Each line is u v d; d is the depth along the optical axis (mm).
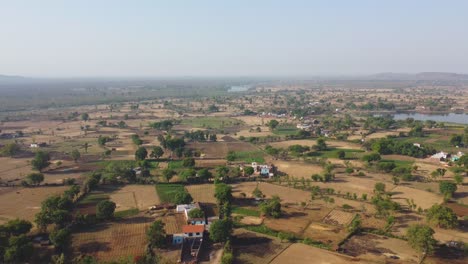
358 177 194625
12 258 105062
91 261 105938
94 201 161000
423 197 163875
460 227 133375
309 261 111000
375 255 114375
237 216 143750
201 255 115188
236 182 187625
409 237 117562
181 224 137250
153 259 110500
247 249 118438
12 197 165125
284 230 132000
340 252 116062
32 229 131375
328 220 140500
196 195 168500
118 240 124375
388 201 147000
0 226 120312
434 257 112938
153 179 191625
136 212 148875
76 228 133750
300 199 163000
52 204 143250
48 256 113125
